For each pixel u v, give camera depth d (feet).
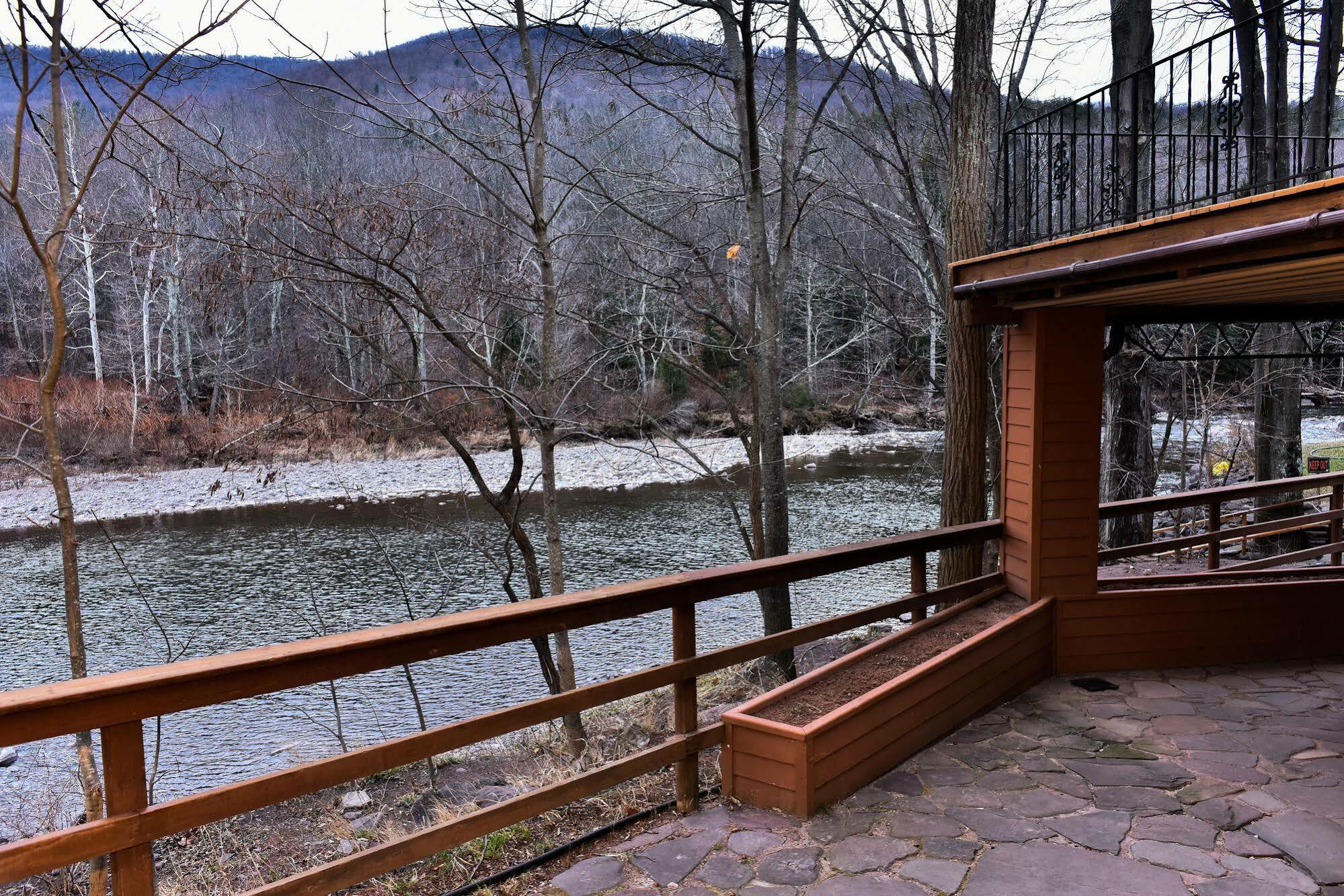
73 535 13.83
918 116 31.01
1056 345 14.62
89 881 13.10
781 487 27.07
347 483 60.29
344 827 16.24
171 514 52.90
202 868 15.15
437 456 64.08
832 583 38.22
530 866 9.14
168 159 18.69
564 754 19.62
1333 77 28.63
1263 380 35.09
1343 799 10.22
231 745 23.61
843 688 11.28
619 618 9.28
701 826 9.80
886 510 51.47
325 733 24.25
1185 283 11.27
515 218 23.35
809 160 32.73
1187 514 45.03
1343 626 16.16
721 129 29.09
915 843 9.27
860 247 35.12
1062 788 10.59
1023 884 8.41
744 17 22.97
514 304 23.68
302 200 19.30
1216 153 11.85
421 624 7.64
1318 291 12.62
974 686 12.86
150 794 16.94
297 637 31.65
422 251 21.40
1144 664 15.26
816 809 9.97
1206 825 9.61
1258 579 17.12
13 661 29.76
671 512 53.83
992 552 30.14
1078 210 29.04
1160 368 44.45
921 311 35.22
